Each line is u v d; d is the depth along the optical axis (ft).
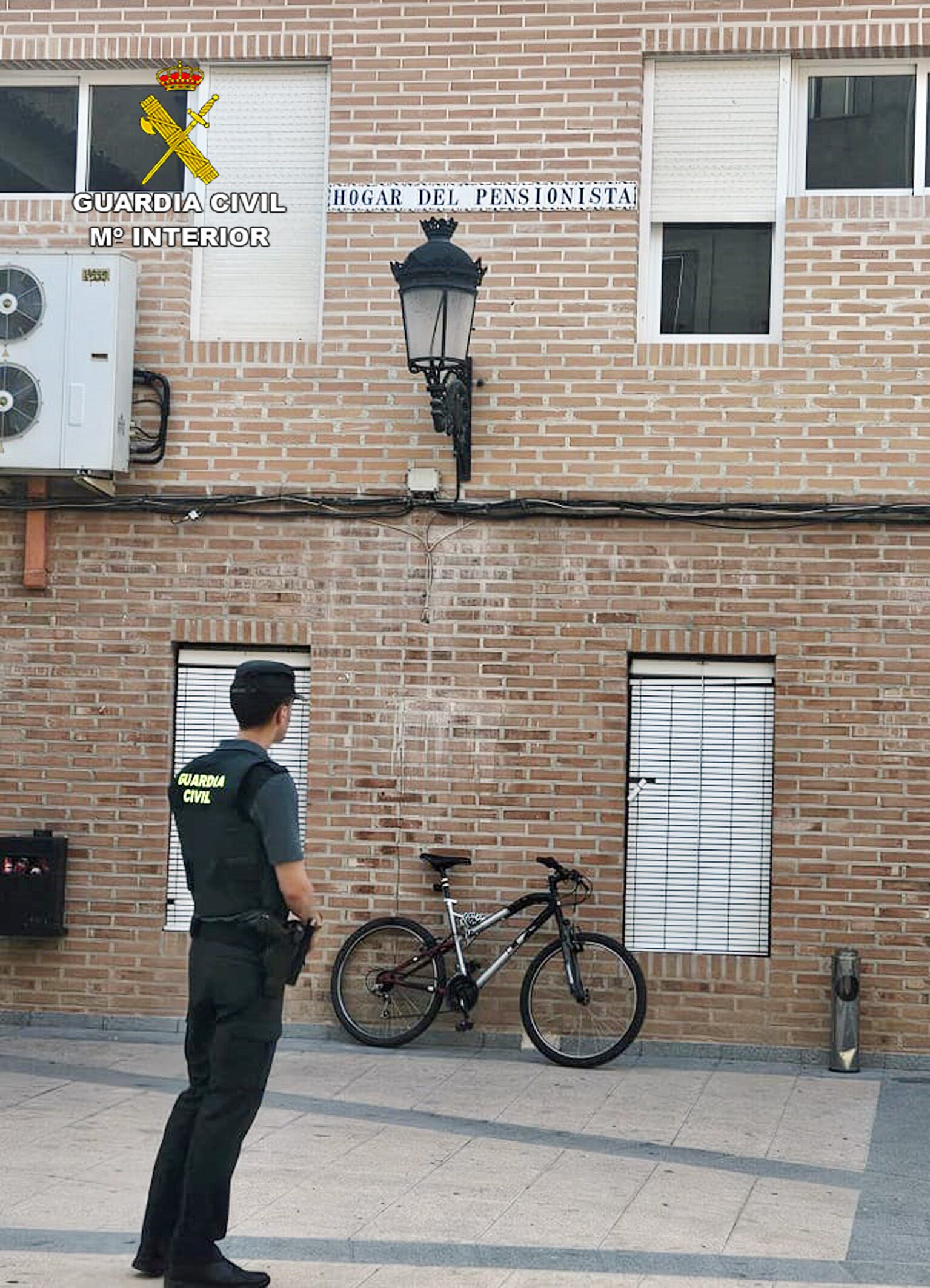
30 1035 36.55
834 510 35.70
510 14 37.11
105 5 38.22
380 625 36.99
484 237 37.01
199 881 21.01
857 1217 24.64
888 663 35.68
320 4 37.60
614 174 36.73
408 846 36.76
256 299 38.14
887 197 36.09
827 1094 32.78
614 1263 22.02
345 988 36.35
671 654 36.50
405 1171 26.20
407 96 37.32
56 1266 21.03
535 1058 35.53
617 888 36.17
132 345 37.14
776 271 36.73
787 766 35.88
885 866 35.55
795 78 37.09
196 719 37.70
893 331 35.88
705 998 35.86
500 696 36.65
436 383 34.45
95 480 36.63
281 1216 23.57
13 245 38.34
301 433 37.27
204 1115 20.38
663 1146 28.45
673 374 36.37
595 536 36.52
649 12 36.78
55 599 37.68
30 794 37.65
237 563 37.35
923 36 36.04
